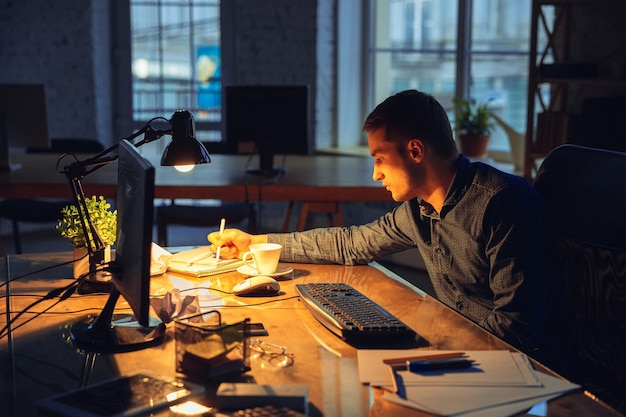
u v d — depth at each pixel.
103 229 2.00
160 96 6.08
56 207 4.31
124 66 6.04
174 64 6.03
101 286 1.90
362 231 2.15
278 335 1.60
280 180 3.54
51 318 1.70
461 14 5.09
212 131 6.09
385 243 2.11
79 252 1.99
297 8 5.50
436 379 1.34
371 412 1.23
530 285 1.72
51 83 5.82
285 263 2.17
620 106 3.65
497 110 5.05
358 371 1.40
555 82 3.93
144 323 1.37
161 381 1.33
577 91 4.20
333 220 3.73
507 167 4.70
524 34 4.81
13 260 2.19
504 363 1.41
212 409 1.24
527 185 1.84
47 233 5.75
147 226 1.35
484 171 1.83
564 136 3.84
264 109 3.72
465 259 1.87
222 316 1.71
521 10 4.79
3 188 3.36
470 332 1.61
